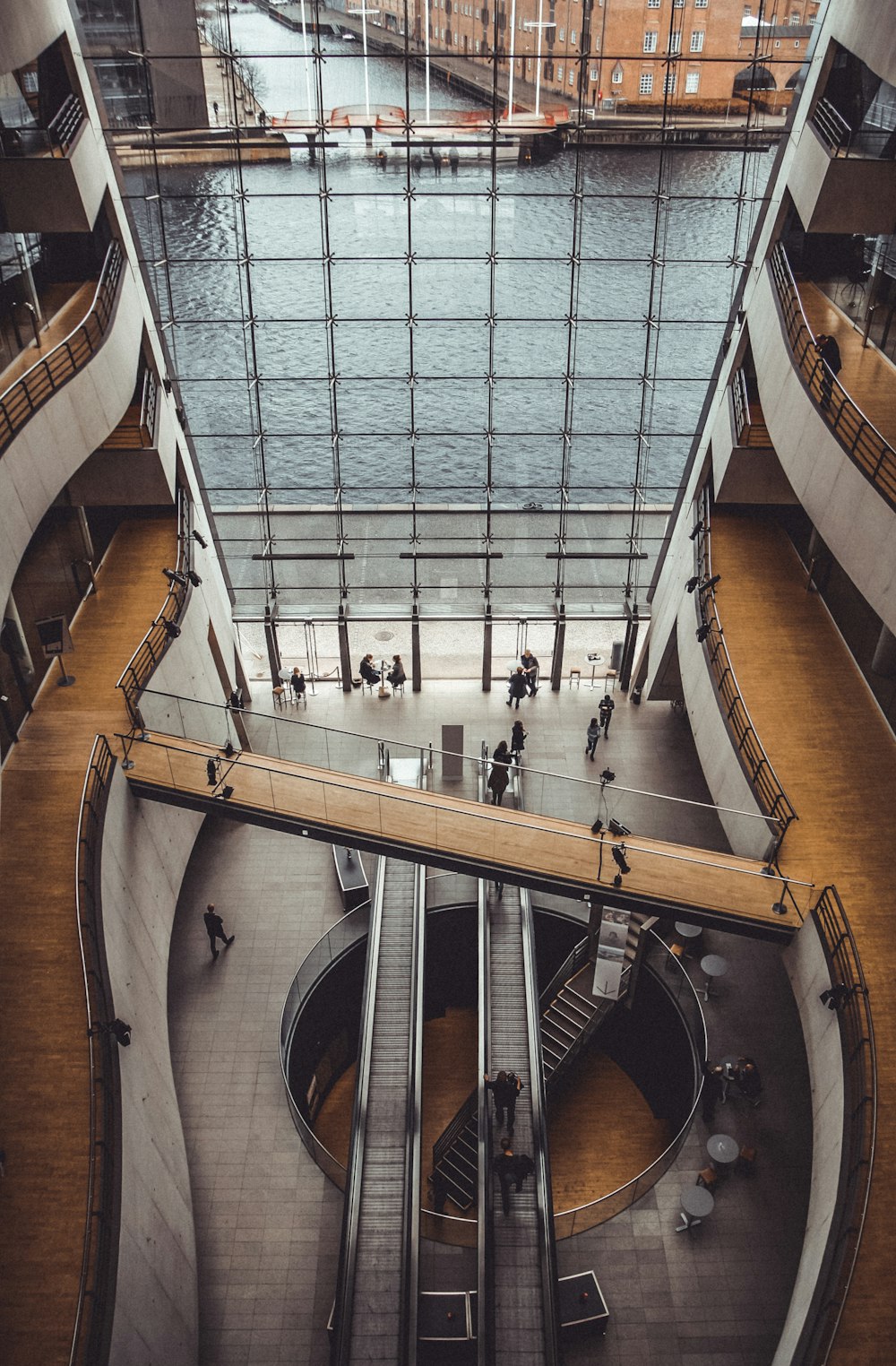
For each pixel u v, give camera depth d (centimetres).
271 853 1923
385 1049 1511
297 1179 1412
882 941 1237
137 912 1405
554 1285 1209
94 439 1568
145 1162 1138
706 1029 1577
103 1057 1083
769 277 1711
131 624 1753
